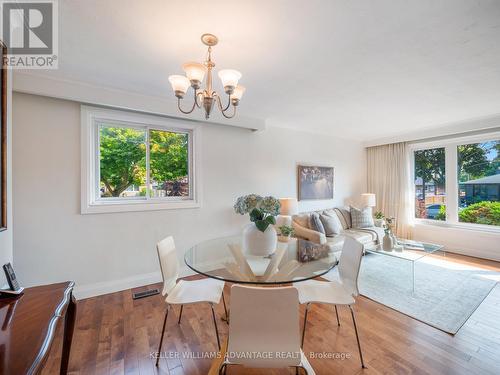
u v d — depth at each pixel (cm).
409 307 227
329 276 314
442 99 279
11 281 121
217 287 183
